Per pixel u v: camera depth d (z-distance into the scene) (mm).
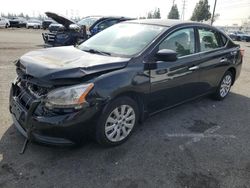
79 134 3029
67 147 3266
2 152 3215
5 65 7883
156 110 3986
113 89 3143
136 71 3422
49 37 11070
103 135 3266
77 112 2896
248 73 8758
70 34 10547
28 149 3309
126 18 11281
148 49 3672
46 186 2727
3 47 12094
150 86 3650
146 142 3666
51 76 2875
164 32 3955
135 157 3303
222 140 3871
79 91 2896
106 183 2818
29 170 2943
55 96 2842
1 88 5527
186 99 4523
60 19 10109
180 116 4633
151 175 2984
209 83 4984
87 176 2908
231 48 5473
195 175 3027
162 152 3447
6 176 2826
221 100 5656
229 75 5621
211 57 4785
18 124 3299
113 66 3279
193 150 3543
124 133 3557
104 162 3162
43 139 2961
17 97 3371
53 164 3070
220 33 5266
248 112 5043
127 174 2979
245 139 3951
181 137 3875
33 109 2936
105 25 10797
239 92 6359
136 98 3623
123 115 3467
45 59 3295
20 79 3457
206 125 4344
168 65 3857
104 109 3135
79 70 2996
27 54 3588
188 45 4348
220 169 3168
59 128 2869
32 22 37750
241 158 3430
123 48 3805
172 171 3074
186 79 4281
